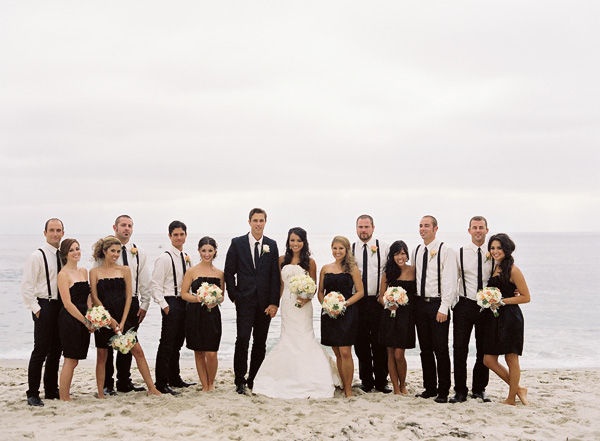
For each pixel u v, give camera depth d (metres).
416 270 6.44
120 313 6.22
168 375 6.97
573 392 7.25
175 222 6.73
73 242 6.09
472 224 6.27
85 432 5.17
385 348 6.80
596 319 18.20
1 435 5.06
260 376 6.74
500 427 5.44
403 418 5.67
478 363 6.56
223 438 5.09
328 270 6.75
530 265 50.53
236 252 6.76
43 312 6.04
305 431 5.29
